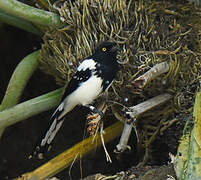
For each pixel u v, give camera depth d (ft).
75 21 15.07
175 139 15.98
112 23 14.76
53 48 15.76
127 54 14.56
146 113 15.71
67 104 14.28
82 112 22.39
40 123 23.35
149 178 13.87
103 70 13.55
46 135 14.60
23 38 24.25
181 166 12.94
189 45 16.06
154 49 15.02
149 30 15.06
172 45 15.11
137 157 19.02
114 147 20.61
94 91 13.83
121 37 14.60
